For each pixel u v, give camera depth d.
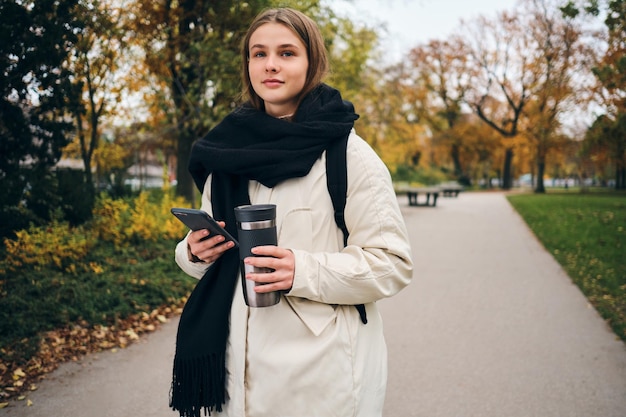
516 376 3.86
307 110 1.46
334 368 1.36
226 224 1.49
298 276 1.28
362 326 1.44
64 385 3.64
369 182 1.40
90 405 3.36
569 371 3.94
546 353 4.32
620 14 11.66
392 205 1.43
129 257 6.71
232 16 7.58
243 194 1.47
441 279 7.21
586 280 6.88
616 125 15.45
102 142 12.00
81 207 7.30
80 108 6.43
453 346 4.52
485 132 45.91
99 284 5.52
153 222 7.80
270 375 1.36
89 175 10.28
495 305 5.84
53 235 6.00
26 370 3.80
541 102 36.88
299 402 1.35
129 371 3.90
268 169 1.39
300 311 1.36
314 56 1.50
